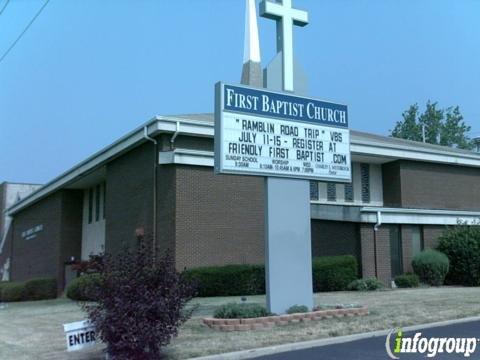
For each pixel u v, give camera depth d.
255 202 24.56
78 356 10.77
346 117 15.56
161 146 23.53
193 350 10.39
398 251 25.55
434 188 30.88
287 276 13.82
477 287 23.39
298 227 14.27
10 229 49.69
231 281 21.56
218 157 13.31
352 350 10.38
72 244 35.94
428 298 17.62
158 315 9.70
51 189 36.81
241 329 12.28
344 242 24.61
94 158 29.39
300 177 14.44
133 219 25.56
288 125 14.41
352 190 29.53
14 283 34.28
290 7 15.27
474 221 27.72
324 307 14.37
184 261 22.31
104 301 9.55
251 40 17.27
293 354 10.25
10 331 14.98
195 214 22.94
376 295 19.34
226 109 13.50
